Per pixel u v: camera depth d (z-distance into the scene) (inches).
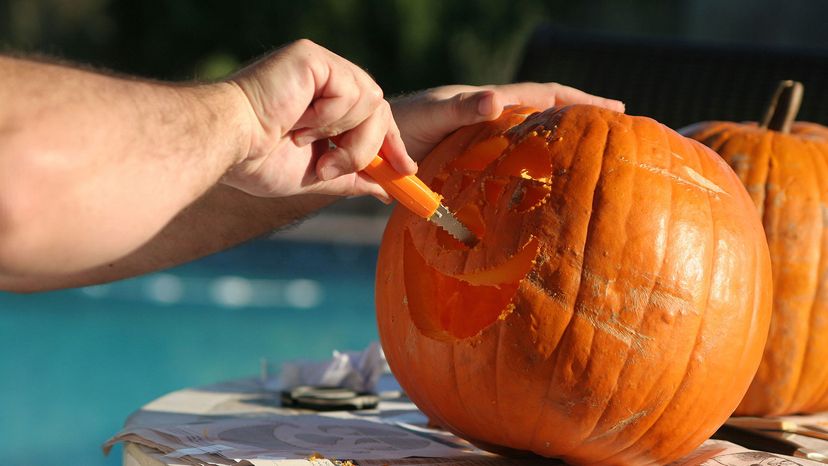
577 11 521.3
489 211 49.1
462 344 48.1
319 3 491.2
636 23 520.4
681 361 46.6
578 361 45.8
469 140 52.9
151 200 34.9
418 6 495.2
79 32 488.1
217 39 496.7
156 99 36.3
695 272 46.8
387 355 54.2
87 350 237.3
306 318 270.2
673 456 49.6
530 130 50.4
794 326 60.8
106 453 54.1
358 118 43.9
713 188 49.5
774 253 61.2
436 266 48.9
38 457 167.0
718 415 49.1
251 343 242.2
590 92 117.4
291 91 40.9
